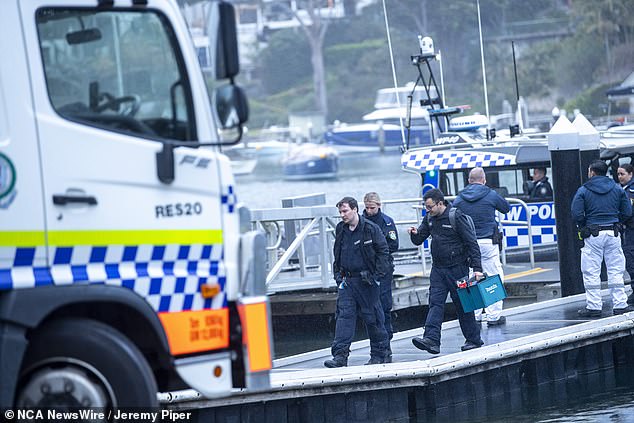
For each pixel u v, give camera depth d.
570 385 49.03
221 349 27.70
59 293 25.39
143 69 26.92
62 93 26.02
